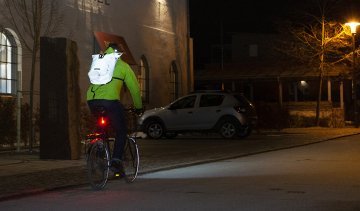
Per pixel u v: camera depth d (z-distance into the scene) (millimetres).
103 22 23219
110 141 10070
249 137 23266
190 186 9953
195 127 22219
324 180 10484
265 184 10070
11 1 18406
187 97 22578
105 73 9594
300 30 34844
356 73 32750
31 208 8141
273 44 46812
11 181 10570
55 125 13875
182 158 14602
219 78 40250
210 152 16359
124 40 24250
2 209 8102
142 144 19734
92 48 22344
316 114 32875
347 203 8164
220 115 21953
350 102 41719
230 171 12055
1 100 17375
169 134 23500
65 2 20719
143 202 8445
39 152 15172
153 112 22719
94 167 9547
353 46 30375
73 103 13977
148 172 11922
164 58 28219
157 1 27641
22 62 18828
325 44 32375
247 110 22078
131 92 9828
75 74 14102
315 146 18688
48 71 13828
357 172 11625
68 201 8641
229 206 8031
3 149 17109
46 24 19500
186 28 30906
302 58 34156
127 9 25016
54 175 11359
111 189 9734
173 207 8023
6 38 18828
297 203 8188
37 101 19125
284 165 13031
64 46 13672
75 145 14008
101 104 9633
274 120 29047
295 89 40469
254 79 39469
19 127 16234
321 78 32875
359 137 23672
